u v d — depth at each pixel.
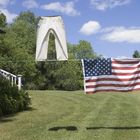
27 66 61.16
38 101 23.47
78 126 14.21
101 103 24.05
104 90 13.79
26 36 76.19
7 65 58.28
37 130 13.21
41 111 18.81
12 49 59.47
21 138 11.79
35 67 65.12
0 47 58.19
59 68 67.50
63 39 14.21
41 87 66.94
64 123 14.88
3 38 58.97
